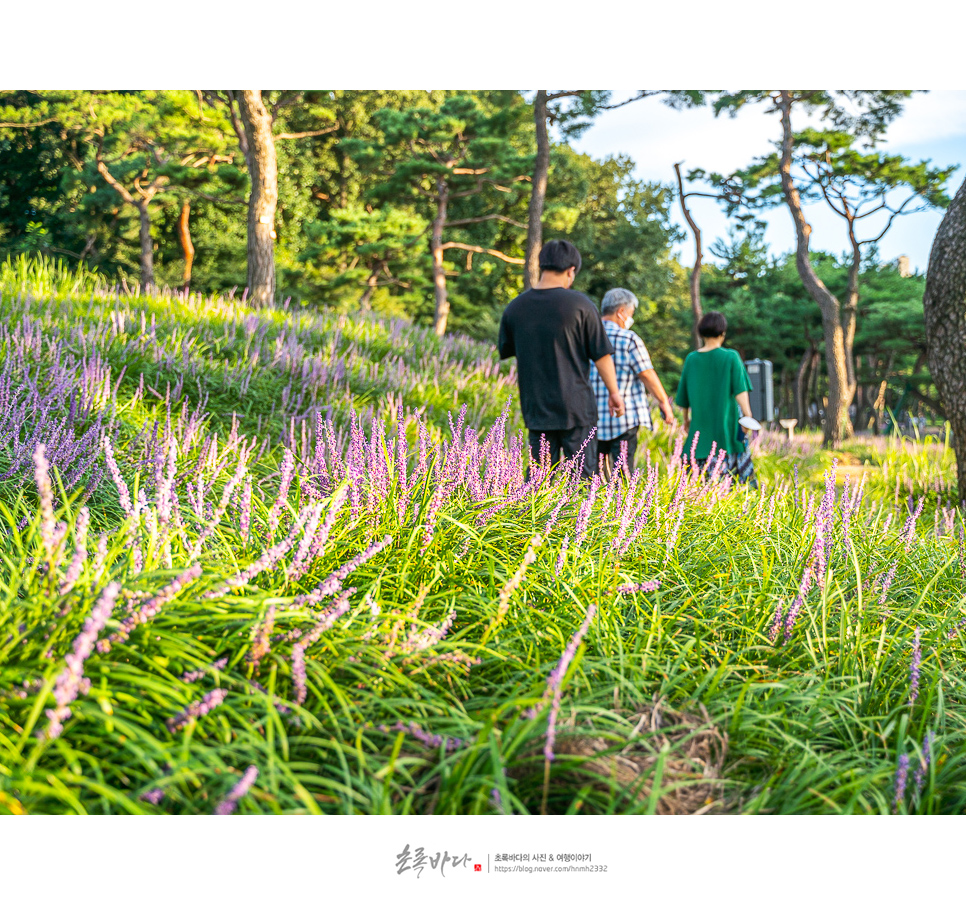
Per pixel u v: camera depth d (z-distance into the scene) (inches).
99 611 60.9
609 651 96.9
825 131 952.9
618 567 113.7
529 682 87.4
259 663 79.3
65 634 72.7
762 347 1865.2
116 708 68.5
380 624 91.4
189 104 1128.8
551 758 68.8
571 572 111.5
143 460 152.9
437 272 1231.5
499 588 109.0
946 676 101.3
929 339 234.7
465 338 554.3
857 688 92.3
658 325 1611.7
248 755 69.0
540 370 183.5
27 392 183.5
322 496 126.1
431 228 1444.4
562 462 159.3
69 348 243.3
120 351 255.9
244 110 559.2
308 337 387.2
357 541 113.5
